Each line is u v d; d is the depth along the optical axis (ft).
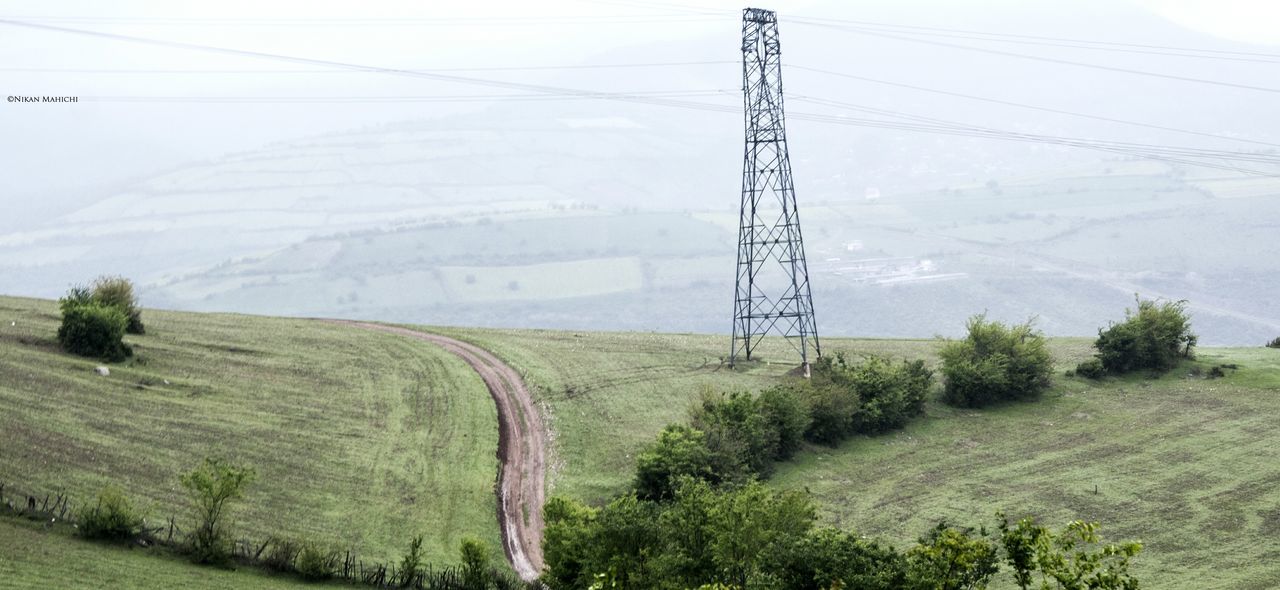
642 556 167.94
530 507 252.21
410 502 242.58
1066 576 123.44
